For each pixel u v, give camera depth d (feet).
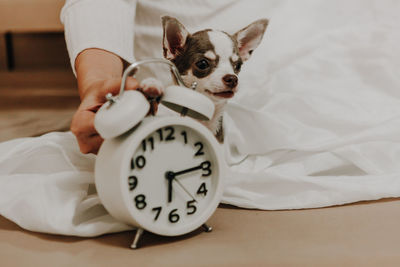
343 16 3.50
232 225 2.24
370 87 3.24
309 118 2.98
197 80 2.43
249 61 3.25
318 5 3.48
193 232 2.15
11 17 4.96
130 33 2.87
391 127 2.87
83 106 2.08
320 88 3.19
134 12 2.99
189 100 1.87
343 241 2.03
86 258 1.89
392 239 2.04
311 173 2.80
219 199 2.05
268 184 2.54
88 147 2.13
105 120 1.76
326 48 3.35
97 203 2.21
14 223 2.30
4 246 2.03
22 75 11.71
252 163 2.94
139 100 1.78
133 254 1.91
